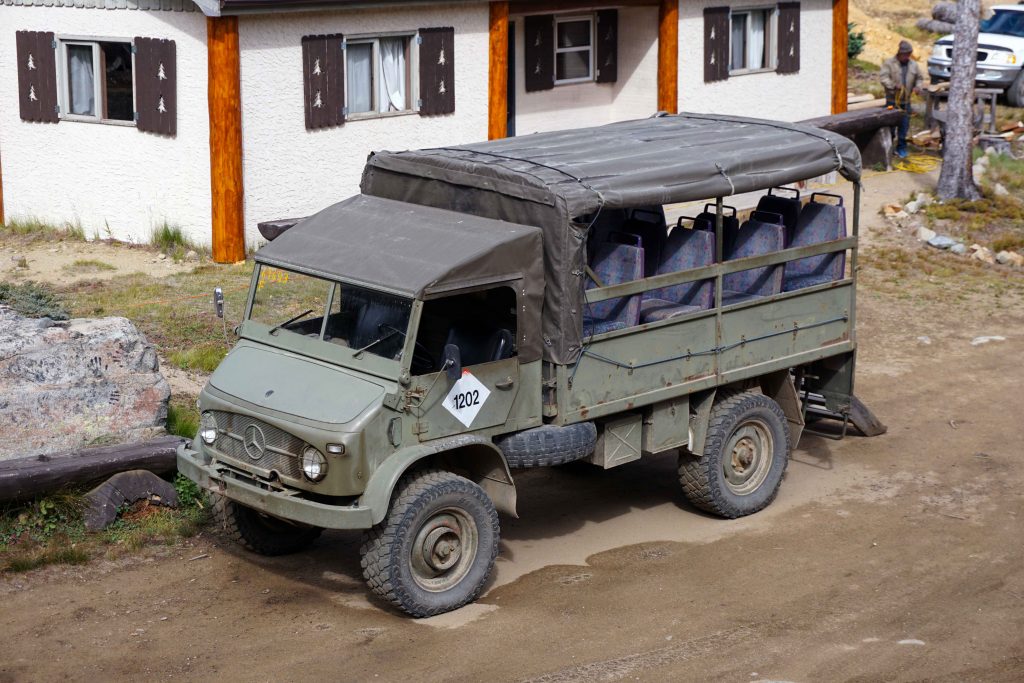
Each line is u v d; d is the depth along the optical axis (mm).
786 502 10469
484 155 9352
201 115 16281
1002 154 23375
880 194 20875
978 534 9797
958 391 13375
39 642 7828
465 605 8438
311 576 8930
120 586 8641
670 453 11758
